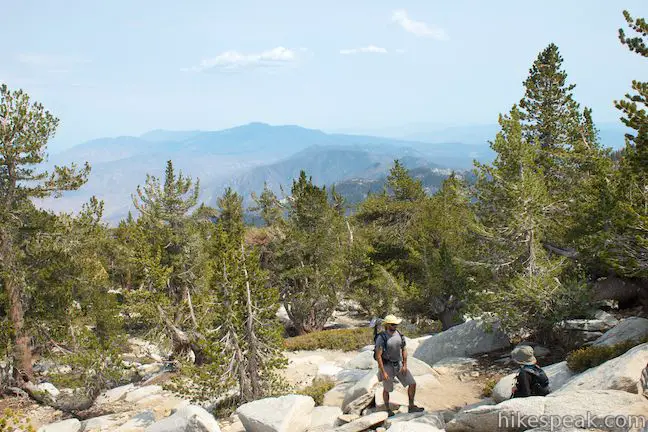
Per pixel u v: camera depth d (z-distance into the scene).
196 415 12.38
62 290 27.38
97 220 30.73
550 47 28.22
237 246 18.02
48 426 18.62
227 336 16.94
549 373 11.77
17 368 24.94
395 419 10.59
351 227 43.00
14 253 25.41
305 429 12.27
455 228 29.23
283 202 40.94
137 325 35.84
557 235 21.20
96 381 22.44
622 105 11.61
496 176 19.78
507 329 15.99
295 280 37.38
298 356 26.72
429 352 17.78
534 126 28.80
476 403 11.48
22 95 23.72
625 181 15.12
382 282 33.75
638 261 13.25
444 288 25.86
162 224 34.94
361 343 27.94
